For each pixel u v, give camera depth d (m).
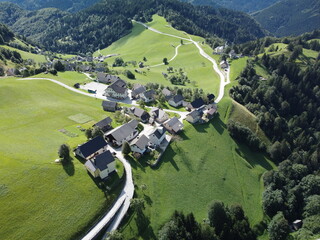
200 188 91.88
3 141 87.75
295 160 118.44
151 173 89.06
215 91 162.88
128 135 101.31
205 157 106.06
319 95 172.50
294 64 194.75
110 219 68.81
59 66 197.38
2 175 71.62
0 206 64.25
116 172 82.75
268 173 105.44
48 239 61.09
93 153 86.38
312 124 154.62
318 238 76.38
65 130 102.94
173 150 102.94
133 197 77.00
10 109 115.88
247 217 82.00
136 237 68.62
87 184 75.62
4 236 59.25
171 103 141.25
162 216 76.19
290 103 165.25
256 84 167.62
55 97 136.25
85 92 148.88
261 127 137.00
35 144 89.12
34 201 67.56
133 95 143.88
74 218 66.44
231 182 100.12
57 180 74.38
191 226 70.50
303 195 95.94
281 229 80.31
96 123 106.19
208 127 122.38
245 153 118.56
